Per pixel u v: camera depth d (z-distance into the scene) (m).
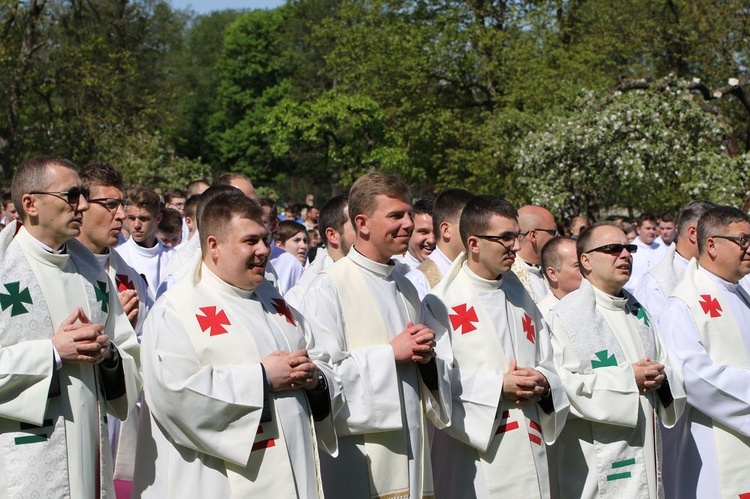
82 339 4.14
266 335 4.43
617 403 5.43
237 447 4.15
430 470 5.05
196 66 59.09
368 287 5.02
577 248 5.94
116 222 5.55
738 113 25.06
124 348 4.61
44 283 4.33
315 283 5.04
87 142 26.11
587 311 5.68
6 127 25.64
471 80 28.89
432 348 4.87
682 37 25.23
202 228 4.48
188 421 4.14
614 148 17.42
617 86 18.59
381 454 4.82
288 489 4.24
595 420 5.44
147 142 26.30
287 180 49.00
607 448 5.51
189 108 55.44
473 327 5.30
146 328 4.35
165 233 8.08
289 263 7.98
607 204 19.38
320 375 4.50
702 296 6.05
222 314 4.38
